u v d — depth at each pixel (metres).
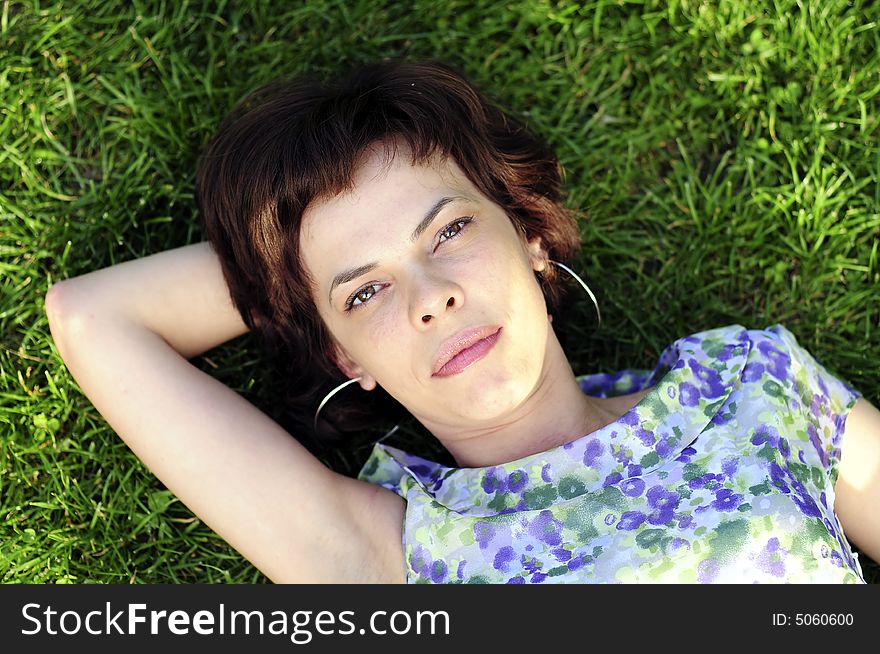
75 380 2.10
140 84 2.32
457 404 1.71
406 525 1.77
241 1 2.36
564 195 2.21
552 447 1.87
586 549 1.67
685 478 1.70
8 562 2.10
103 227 2.24
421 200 1.70
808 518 1.64
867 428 1.89
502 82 2.40
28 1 2.30
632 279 2.39
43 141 2.29
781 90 2.36
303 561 1.79
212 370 2.27
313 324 1.91
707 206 2.36
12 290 2.22
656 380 1.99
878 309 2.32
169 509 2.21
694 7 2.38
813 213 2.32
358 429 2.19
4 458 2.14
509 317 1.68
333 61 2.37
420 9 2.39
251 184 1.79
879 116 2.33
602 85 2.43
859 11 2.35
